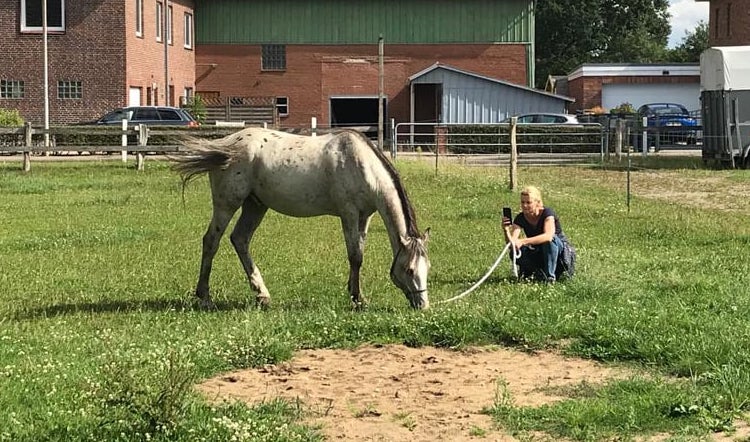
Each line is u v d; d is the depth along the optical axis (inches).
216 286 491.5
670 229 673.6
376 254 585.9
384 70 2103.8
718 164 1304.1
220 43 2097.7
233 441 257.9
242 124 1567.4
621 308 399.5
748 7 1915.6
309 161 432.5
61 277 518.9
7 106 1716.3
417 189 984.3
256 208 454.3
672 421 273.3
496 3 2102.6
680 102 2481.5
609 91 2495.1
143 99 1798.7
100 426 267.0
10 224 748.0
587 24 3592.5
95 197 943.7
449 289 468.4
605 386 309.0
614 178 1131.3
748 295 427.5
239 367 339.0
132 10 1732.3
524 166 1310.3
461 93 2015.3
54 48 1707.7
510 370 333.7
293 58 2097.7
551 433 268.8
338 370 334.6
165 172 1185.4
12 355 350.9
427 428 274.4
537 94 2000.5
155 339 372.2
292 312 416.2
